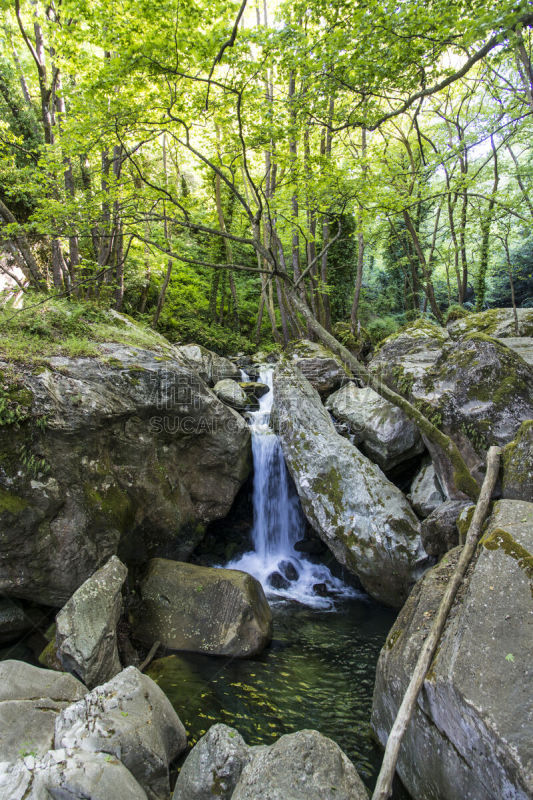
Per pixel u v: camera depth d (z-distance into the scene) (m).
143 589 5.13
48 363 5.00
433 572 3.84
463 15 4.24
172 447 6.25
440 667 2.76
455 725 2.56
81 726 2.94
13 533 4.21
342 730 3.75
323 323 13.23
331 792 2.48
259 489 7.72
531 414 5.59
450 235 14.54
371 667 4.62
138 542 5.66
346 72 5.16
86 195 7.30
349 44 4.77
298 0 5.21
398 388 7.08
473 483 5.11
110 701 3.18
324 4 4.82
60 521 4.61
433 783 2.79
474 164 14.29
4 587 4.28
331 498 6.06
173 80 5.13
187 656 4.61
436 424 6.06
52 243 8.63
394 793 3.12
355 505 5.91
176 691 4.13
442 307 20.17
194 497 6.64
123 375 5.51
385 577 5.58
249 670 4.50
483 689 2.45
